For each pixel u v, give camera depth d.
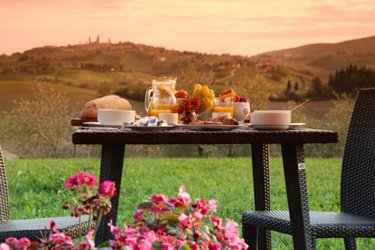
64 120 26.52
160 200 2.94
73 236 3.36
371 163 3.90
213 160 18.12
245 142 3.18
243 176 13.13
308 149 25.11
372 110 3.95
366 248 5.69
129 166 15.23
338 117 26.28
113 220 3.34
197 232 2.82
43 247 2.67
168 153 24.42
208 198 9.12
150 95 4.08
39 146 26.45
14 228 3.31
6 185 3.71
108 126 3.49
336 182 12.20
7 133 26.59
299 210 3.46
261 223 3.73
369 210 3.87
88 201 2.83
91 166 14.72
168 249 2.66
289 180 3.48
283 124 3.32
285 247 5.71
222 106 4.01
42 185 10.47
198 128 3.34
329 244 5.85
